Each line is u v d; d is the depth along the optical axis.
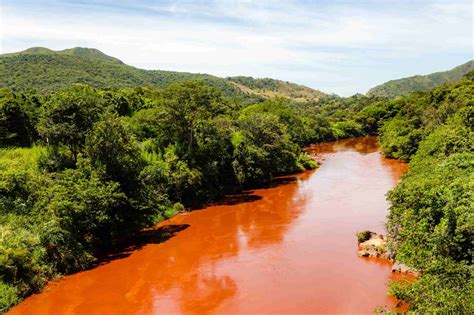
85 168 33.47
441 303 15.43
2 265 23.80
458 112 51.09
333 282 25.00
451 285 16.47
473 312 14.22
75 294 25.03
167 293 25.03
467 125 42.44
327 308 21.95
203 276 27.22
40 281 25.72
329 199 46.12
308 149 97.50
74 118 36.09
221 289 25.11
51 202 29.66
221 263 29.23
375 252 28.67
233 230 36.75
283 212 41.78
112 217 33.03
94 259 30.11
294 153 68.81
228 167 53.19
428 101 84.25
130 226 35.62
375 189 50.03
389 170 62.88
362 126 131.00
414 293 17.52
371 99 194.75
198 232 36.62
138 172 37.00
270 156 60.56
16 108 44.47
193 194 46.25
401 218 24.97
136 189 36.09
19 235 26.84
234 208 44.38
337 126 126.81
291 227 36.56
